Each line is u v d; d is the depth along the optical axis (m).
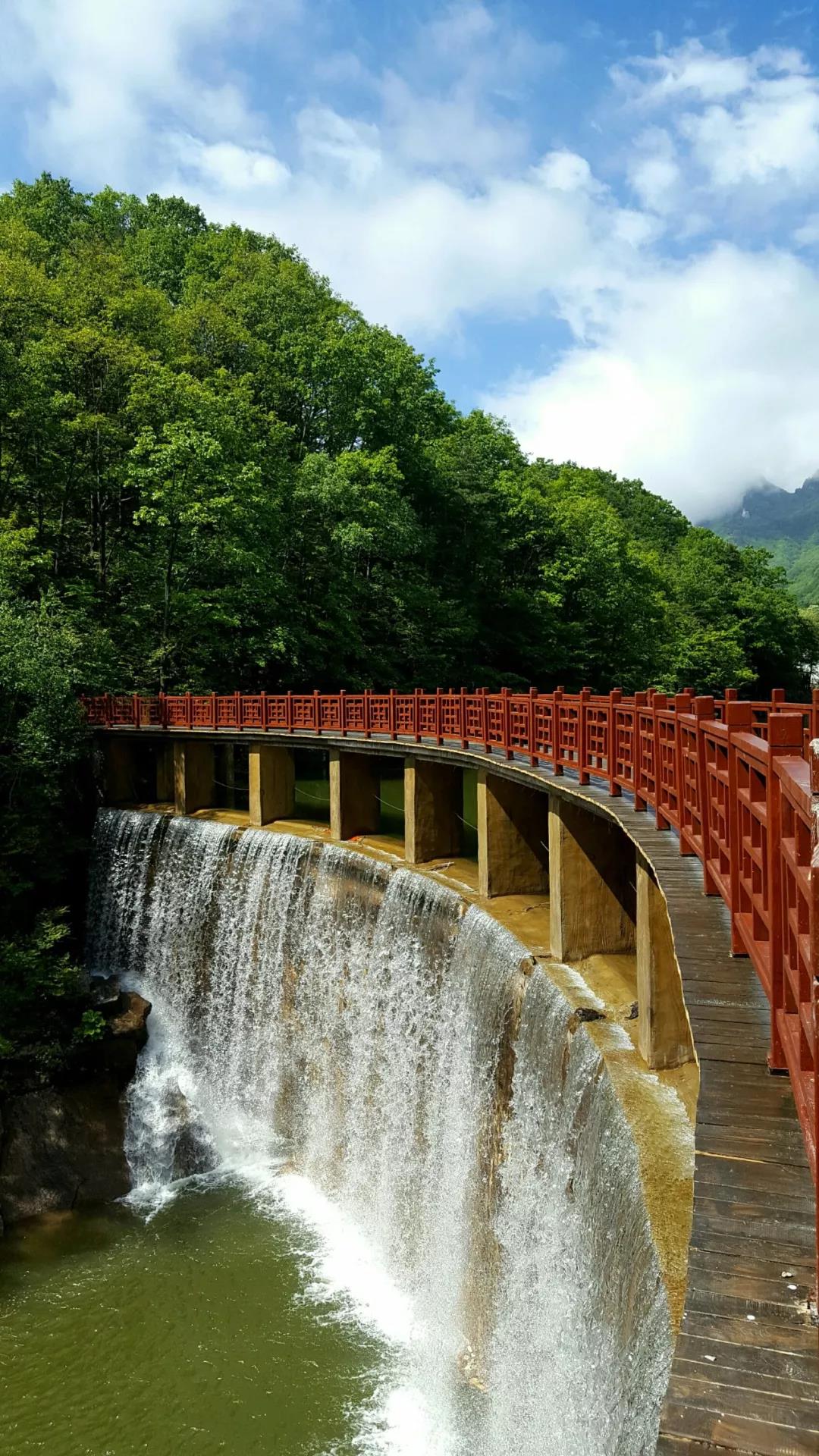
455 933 16.25
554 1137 11.92
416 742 21.20
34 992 21.19
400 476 42.72
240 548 34.91
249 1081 22.25
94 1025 21.14
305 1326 15.27
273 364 46.03
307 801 31.44
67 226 56.53
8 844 24.84
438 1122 15.75
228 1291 16.25
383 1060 17.84
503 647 51.97
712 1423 3.21
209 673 37.41
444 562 50.28
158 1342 15.00
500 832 17.66
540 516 55.12
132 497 38.56
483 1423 12.83
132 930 26.22
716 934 7.63
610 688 56.75
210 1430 13.27
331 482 38.62
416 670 45.41
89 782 29.75
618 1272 8.62
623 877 14.27
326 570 40.91
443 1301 14.91
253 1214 18.77
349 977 19.55
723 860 8.06
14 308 34.62
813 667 87.69
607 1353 8.62
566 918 14.08
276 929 22.02
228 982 23.25
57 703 26.16
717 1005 6.39
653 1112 9.69
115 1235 18.11
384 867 19.27
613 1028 11.79
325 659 40.50
